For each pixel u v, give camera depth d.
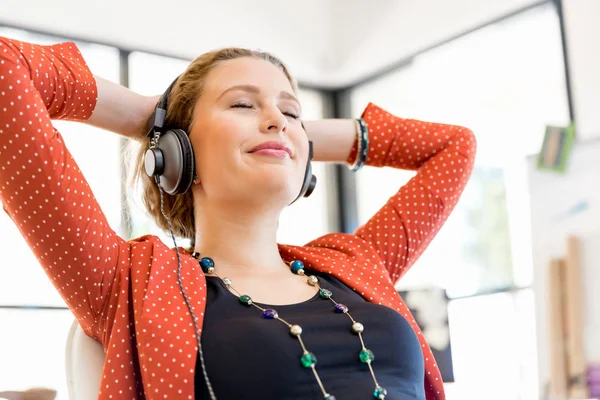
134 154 1.43
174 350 1.00
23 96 1.02
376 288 1.30
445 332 2.42
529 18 3.41
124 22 3.38
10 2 3.11
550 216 3.25
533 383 3.23
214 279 1.17
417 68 3.92
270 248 1.28
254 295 1.17
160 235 3.17
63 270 1.05
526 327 3.31
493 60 3.58
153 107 1.35
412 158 1.56
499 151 3.54
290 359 1.01
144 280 1.09
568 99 3.23
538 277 3.25
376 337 1.10
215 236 1.26
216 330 1.05
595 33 3.14
